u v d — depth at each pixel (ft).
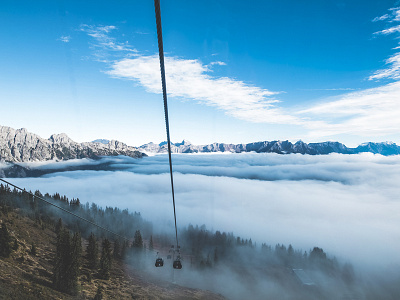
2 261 285.43
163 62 26.40
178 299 391.04
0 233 315.37
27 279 261.85
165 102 32.01
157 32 22.94
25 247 372.79
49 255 388.37
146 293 372.79
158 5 20.03
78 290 282.56
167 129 37.11
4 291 199.93
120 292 346.13
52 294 244.22
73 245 296.51
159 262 130.11
